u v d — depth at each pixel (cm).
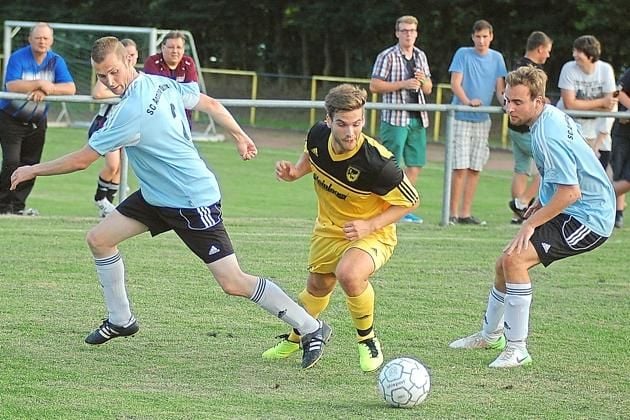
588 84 1942
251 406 849
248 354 1020
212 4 6369
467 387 923
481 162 1928
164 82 963
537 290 1357
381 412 841
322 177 945
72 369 945
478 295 1312
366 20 5738
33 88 1764
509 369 988
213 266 967
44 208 2169
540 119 973
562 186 958
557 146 958
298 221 1905
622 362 1020
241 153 1020
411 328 1135
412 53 1931
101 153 930
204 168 967
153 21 6444
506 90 980
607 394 912
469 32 5581
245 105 1706
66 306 1189
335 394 895
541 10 5359
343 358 1016
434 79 5788
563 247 997
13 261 1423
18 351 998
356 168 920
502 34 5481
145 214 990
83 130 4422
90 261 1445
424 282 1381
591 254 1634
